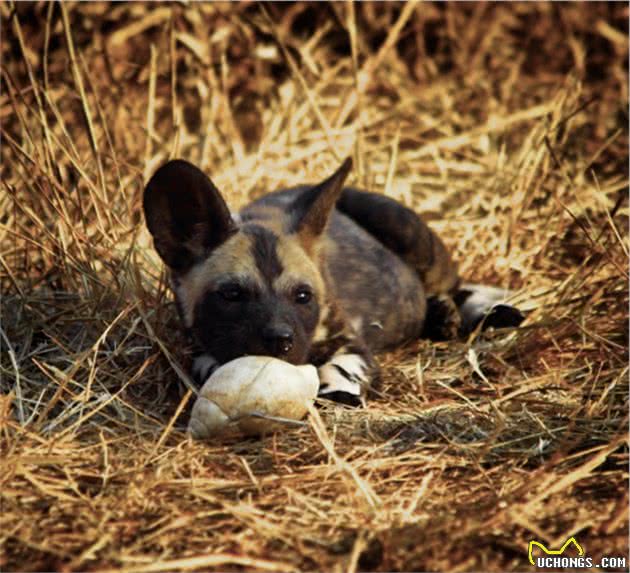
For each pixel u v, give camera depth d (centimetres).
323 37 2183
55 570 770
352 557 759
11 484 885
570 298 1342
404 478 934
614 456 945
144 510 852
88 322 1223
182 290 1179
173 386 1155
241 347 1101
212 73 1934
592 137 1966
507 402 1112
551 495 889
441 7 2227
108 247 1312
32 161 1366
